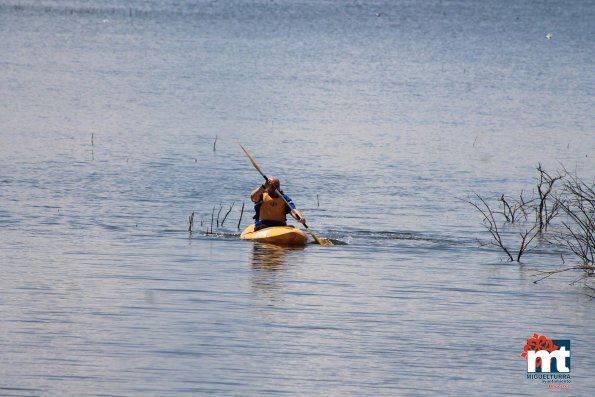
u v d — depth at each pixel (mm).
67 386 37969
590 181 89500
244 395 37719
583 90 169625
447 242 65562
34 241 61906
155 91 150500
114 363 40500
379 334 45250
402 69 197750
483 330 46312
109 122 118625
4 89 146000
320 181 86250
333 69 192875
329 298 50844
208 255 59469
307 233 66625
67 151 97375
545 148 108812
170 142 105375
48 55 198625
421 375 40344
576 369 41562
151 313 47250
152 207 73875
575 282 55219
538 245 65250
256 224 65375
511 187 86438
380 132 117375
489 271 57719
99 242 62188
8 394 36969
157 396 37344
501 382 39906
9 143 100938
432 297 51719
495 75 191375
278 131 115375
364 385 39062
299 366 40875
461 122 128625
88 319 46000
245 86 161000
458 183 87688
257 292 51500
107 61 192125
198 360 41156
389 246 63812
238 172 89375
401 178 89062
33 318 45875
